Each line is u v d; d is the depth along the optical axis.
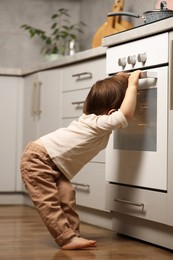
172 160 2.14
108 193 2.64
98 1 4.27
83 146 2.33
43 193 2.28
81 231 2.70
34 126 3.83
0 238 2.44
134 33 2.43
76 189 3.11
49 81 3.60
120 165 2.53
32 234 2.56
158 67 2.28
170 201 2.15
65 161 2.35
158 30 2.25
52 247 2.24
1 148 3.99
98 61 2.90
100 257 2.04
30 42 4.72
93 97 2.38
